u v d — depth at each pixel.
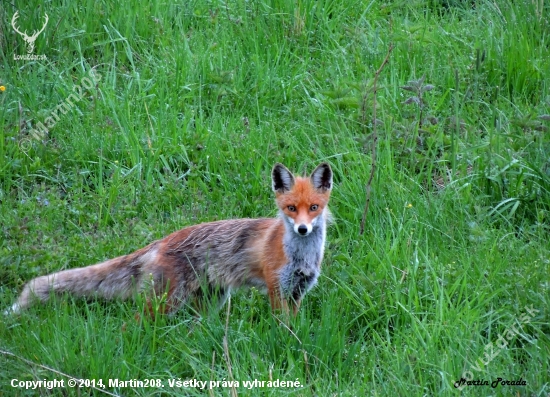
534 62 15.27
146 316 9.93
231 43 16.28
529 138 13.04
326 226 11.50
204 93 15.05
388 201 12.23
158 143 13.48
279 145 13.63
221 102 14.71
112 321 9.76
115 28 16.42
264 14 16.95
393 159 13.14
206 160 13.27
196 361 9.28
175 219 11.94
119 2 16.84
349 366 9.38
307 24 16.86
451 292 10.41
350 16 17.33
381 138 13.31
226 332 9.07
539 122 12.95
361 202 12.15
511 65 15.25
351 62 15.76
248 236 10.49
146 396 8.77
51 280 10.27
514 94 15.01
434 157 13.14
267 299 10.88
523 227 11.98
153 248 10.40
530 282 10.31
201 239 10.41
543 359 9.05
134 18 16.52
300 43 16.44
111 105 14.12
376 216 11.92
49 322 9.45
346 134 13.77
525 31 16.12
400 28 16.66
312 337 9.77
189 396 8.91
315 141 13.79
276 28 16.80
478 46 15.84
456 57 15.78
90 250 11.19
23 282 10.45
